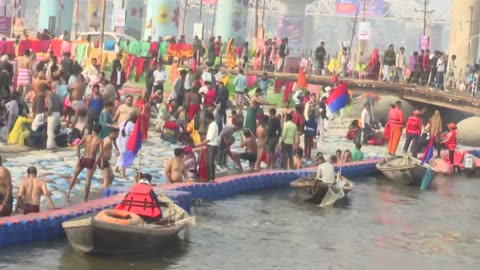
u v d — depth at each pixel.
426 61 111.06
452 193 71.94
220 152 68.31
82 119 67.38
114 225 39.25
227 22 159.38
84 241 39.69
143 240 40.28
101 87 73.81
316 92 104.25
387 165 76.31
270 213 56.22
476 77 111.25
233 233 49.00
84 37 118.69
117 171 60.50
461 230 54.84
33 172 44.34
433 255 47.19
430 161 84.62
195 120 70.38
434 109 112.31
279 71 116.69
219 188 60.12
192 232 48.25
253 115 72.25
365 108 92.94
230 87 107.56
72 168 59.28
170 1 153.12
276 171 68.56
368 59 126.31
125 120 60.75
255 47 129.38
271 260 43.31
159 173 62.38
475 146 102.94
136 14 168.88
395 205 63.38
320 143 89.88
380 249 47.81
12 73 75.00
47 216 43.16
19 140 65.44
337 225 53.81
